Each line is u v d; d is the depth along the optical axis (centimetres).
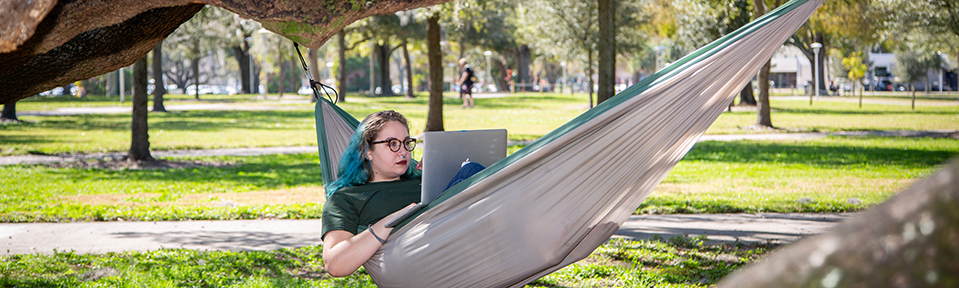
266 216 917
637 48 3428
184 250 678
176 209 948
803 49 4825
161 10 387
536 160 307
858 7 2366
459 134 354
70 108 3762
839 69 7012
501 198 311
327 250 325
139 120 1600
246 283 537
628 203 347
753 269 90
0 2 324
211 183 1266
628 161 326
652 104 319
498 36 4978
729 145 1878
